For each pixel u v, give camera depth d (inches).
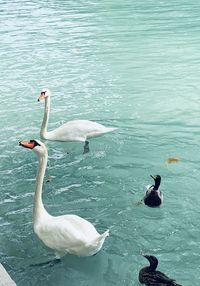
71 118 429.7
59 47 715.4
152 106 451.8
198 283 222.2
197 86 507.2
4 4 1223.5
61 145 376.5
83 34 807.7
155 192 286.4
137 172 331.6
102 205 293.3
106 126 408.2
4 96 492.7
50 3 1218.0
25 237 263.0
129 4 1147.3
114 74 561.3
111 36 783.1
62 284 226.8
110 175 329.1
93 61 625.6
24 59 649.0
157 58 630.5
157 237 258.5
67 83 531.5
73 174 332.5
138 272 232.4
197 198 294.7
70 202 298.0
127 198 299.9
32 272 235.0
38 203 250.8
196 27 833.5
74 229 235.9
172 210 283.3
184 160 343.3
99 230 267.0
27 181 324.2
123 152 361.1
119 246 252.2
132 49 687.1
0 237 263.3
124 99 473.4
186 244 251.1
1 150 370.6
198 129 395.2
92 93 494.0
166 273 229.1
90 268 235.8
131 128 403.2
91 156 356.5
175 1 1171.9
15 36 813.9
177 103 457.4
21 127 413.1
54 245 240.1
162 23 882.8
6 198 303.7
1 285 220.8
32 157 359.3
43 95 374.9
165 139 379.2
